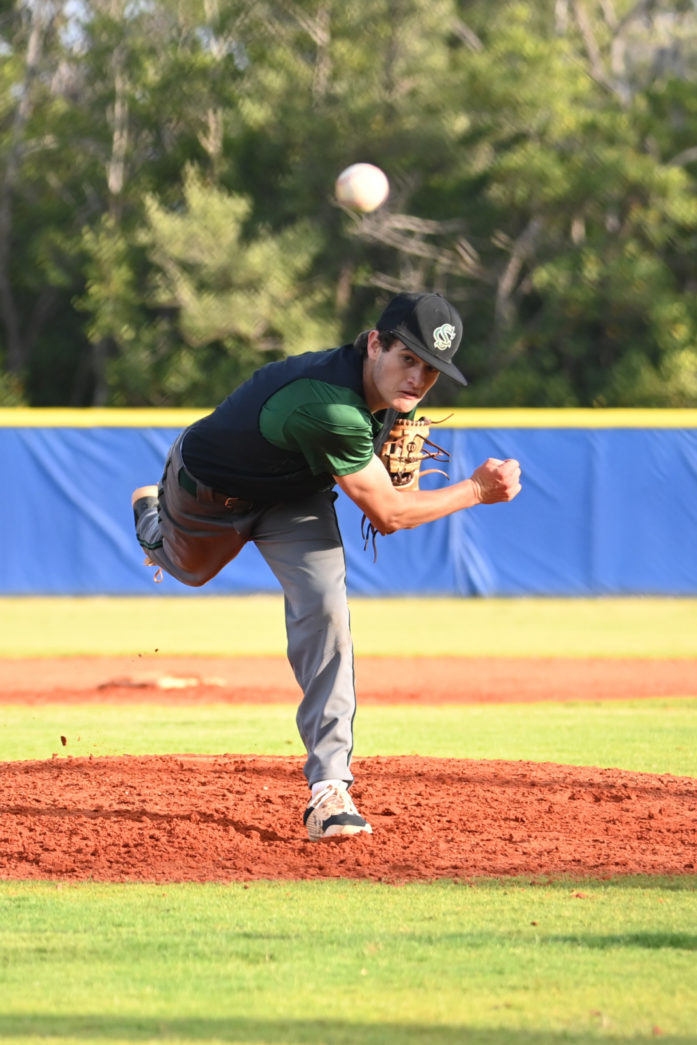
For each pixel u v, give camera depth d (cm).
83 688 3650
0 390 10569
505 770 1989
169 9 11044
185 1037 887
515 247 10225
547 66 10125
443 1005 955
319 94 10519
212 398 9775
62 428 5756
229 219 9731
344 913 1223
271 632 4959
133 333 9962
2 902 1265
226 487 1413
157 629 5006
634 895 1291
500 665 4150
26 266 10944
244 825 1587
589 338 10138
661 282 9581
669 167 9950
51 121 10894
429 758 2114
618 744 2473
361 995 980
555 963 1061
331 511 1470
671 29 12431
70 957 1081
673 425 5841
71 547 5791
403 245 10306
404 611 5584
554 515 5856
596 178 9712
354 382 1316
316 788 1492
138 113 10712
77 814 1644
